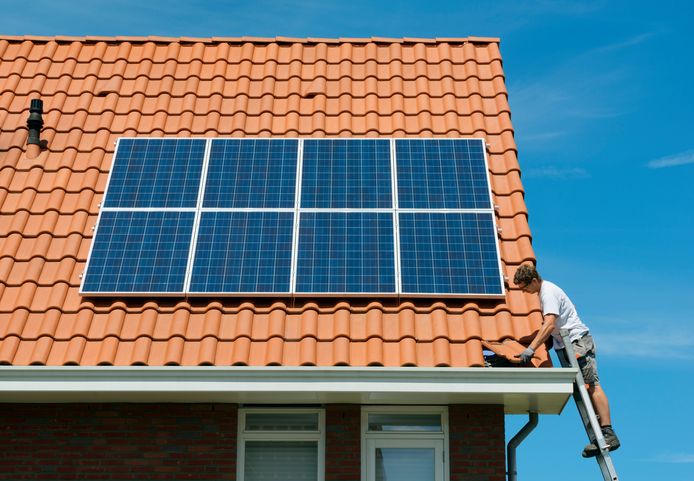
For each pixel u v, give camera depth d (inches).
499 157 665.6
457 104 708.0
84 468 554.9
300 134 683.4
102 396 539.8
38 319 566.6
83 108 708.7
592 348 532.7
